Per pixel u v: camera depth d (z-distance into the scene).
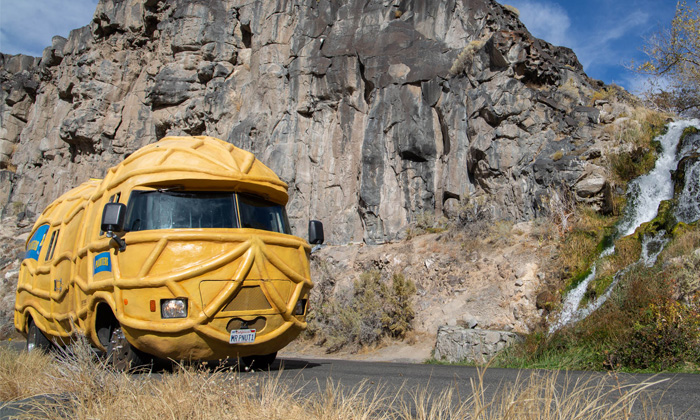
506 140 19.39
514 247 17.14
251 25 27.64
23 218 36.41
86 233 9.13
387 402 5.34
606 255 14.82
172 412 4.16
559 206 17.27
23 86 42.12
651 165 17.41
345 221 23.06
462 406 4.50
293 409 4.41
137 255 7.77
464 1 22.72
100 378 5.11
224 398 4.56
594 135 18.59
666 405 5.00
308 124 24.77
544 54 21.33
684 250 12.08
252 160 9.07
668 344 9.23
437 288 17.39
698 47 21.53
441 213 21.17
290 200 24.14
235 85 28.08
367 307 16.52
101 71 33.97
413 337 15.77
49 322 10.57
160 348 7.54
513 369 9.80
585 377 7.47
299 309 8.67
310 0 25.88
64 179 35.75
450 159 21.05
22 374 6.57
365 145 22.66
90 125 33.38
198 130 29.14
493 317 15.20
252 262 8.00
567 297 14.23
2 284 29.88
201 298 7.59
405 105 22.36
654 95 22.39
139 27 33.94
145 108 33.00
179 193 8.34
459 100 21.12
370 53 23.56
